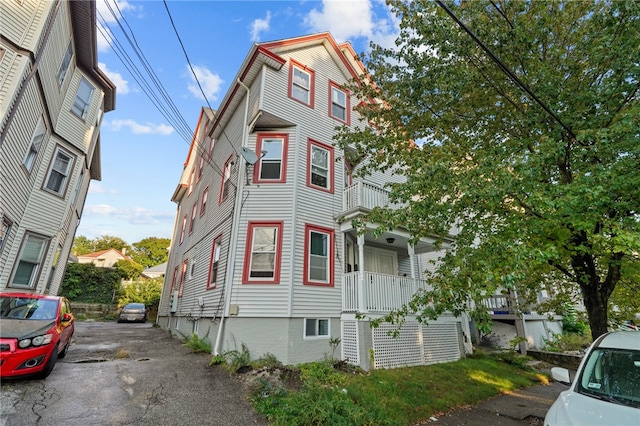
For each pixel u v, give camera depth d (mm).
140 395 5445
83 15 9914
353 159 7559
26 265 9750
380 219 5660
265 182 9984
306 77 11727
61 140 10875
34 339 5688
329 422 4547
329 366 7809
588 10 5234
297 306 8812
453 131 6590
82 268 26109
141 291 27156
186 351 9367
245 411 5094
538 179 4828
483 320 4035
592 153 4730
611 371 3506
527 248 3963
